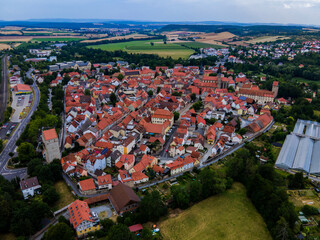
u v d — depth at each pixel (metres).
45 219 144.75
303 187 179.25
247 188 176.12
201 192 167.62
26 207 140.25
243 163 192.12
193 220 150.88
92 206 155.62
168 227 144.88
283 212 143.38
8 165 194.12
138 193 168.00
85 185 166.88
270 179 180.38
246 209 161.50
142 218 145.25
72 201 160.12
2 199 139.62
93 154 198.38
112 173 190.88
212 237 139.25
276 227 137.88
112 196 158.88
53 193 155.88
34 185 161.88
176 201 161.38
